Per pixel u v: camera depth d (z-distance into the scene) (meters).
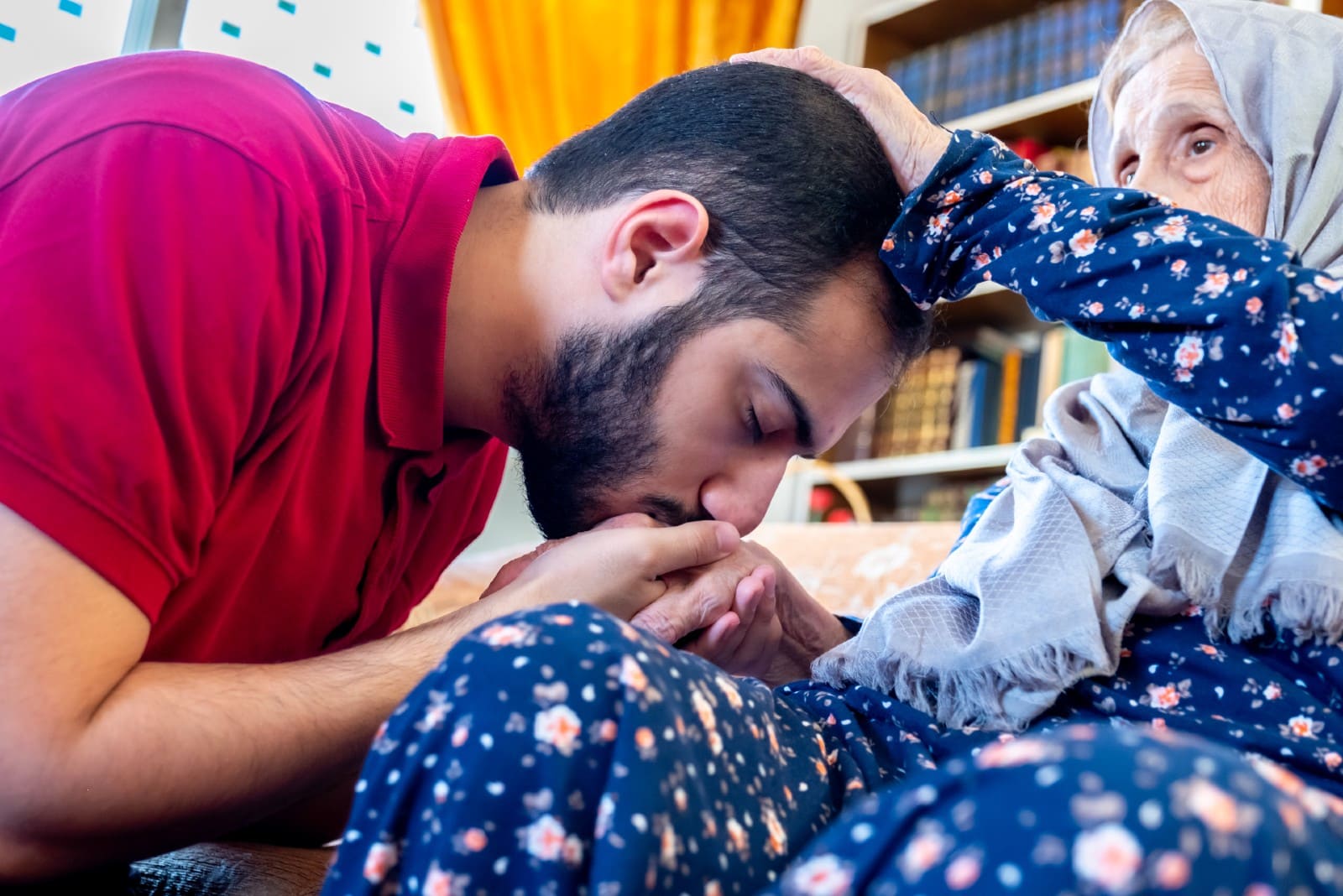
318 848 1.11
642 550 0.92
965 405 3.01
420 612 1.72
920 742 0.79
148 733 0.69
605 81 2.99
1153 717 0.76
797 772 0.69
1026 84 3.07
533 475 1.04
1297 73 0.93
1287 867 0.38
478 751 0.52
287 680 0.76
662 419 0.97
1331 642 0.76
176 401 0.74
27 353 0.70
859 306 0.96
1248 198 0.94
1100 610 0.81
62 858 0.69
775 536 1.77
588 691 0.53
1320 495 0.75
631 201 0.98
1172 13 1.02
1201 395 0.78
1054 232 0.85
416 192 0.99
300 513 0.92
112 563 0.70
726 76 1.04
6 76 1.89
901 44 3.48
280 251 0.82
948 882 0.39
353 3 2.53
